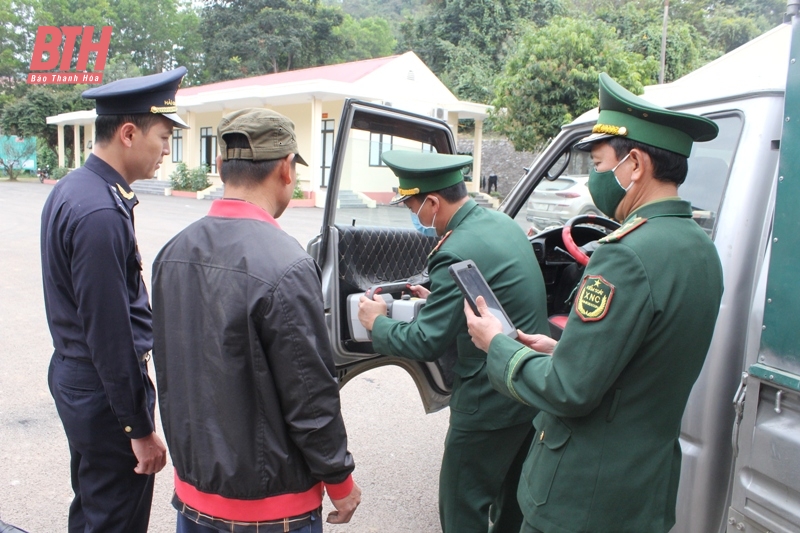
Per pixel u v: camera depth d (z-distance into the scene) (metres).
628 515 1.48
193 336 1.49
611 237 1.44
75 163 32.88
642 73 17.41
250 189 1.54
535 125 17.41
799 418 1.38
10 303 6.68
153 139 1.89
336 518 1.61
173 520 2.93
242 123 1.51
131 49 56.53
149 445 1.87
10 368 4.73
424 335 2.01
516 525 2.54
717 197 2.07
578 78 16.81
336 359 2.60
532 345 1.81
